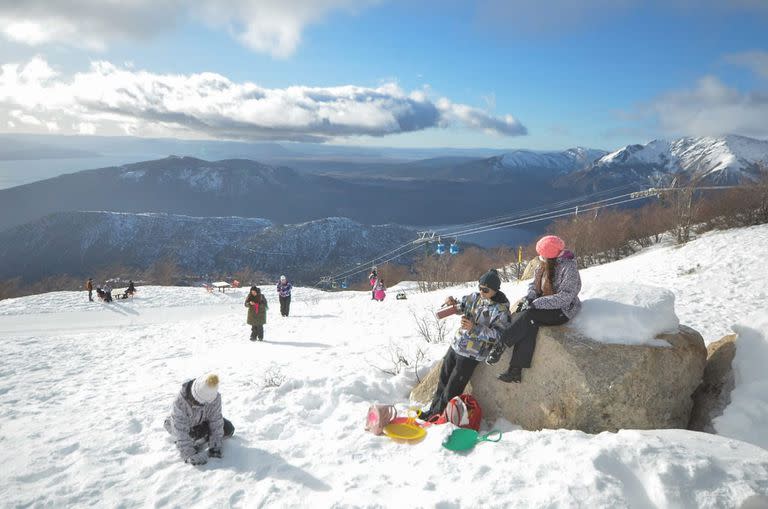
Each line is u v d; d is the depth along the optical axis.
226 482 4.05
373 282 23.70
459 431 4.20
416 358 7.10
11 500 3.99
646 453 3.30
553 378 4.46
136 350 13.21
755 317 4.77
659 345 4.41
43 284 90.88
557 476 3.31
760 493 2.92
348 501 3.48
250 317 13.46
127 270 110.62
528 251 38.44
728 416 4.15
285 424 5.31
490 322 4.71
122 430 5.49
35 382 9.18
